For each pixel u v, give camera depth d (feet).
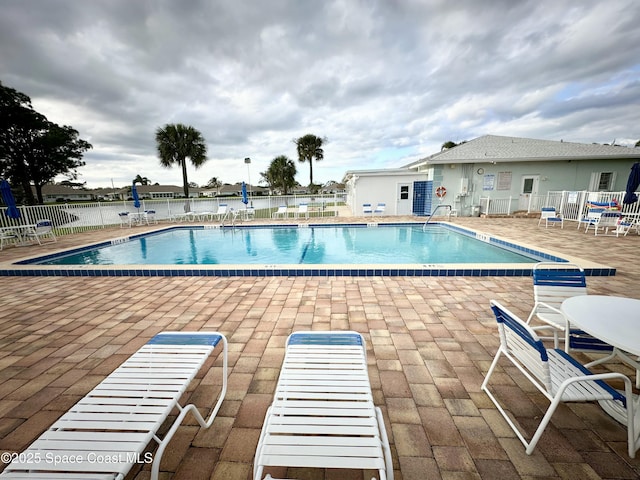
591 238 28.99
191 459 5.55
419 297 13.93
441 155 51.42
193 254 31.30
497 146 54.13
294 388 5.11
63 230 42.14
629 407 5.15
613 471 5.15
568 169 47.37
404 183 51.83
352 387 5.14
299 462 3.70
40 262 25.93
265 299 13.99
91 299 14.47
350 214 57.88
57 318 12.23
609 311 6.56
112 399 5.01
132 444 4.10
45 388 7.79
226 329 10.97
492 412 6.60
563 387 4.93
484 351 9.16
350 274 17.69
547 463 5.33
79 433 4.28
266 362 8.75
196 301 13.93
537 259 22.62
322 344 6.73
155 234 42.52
